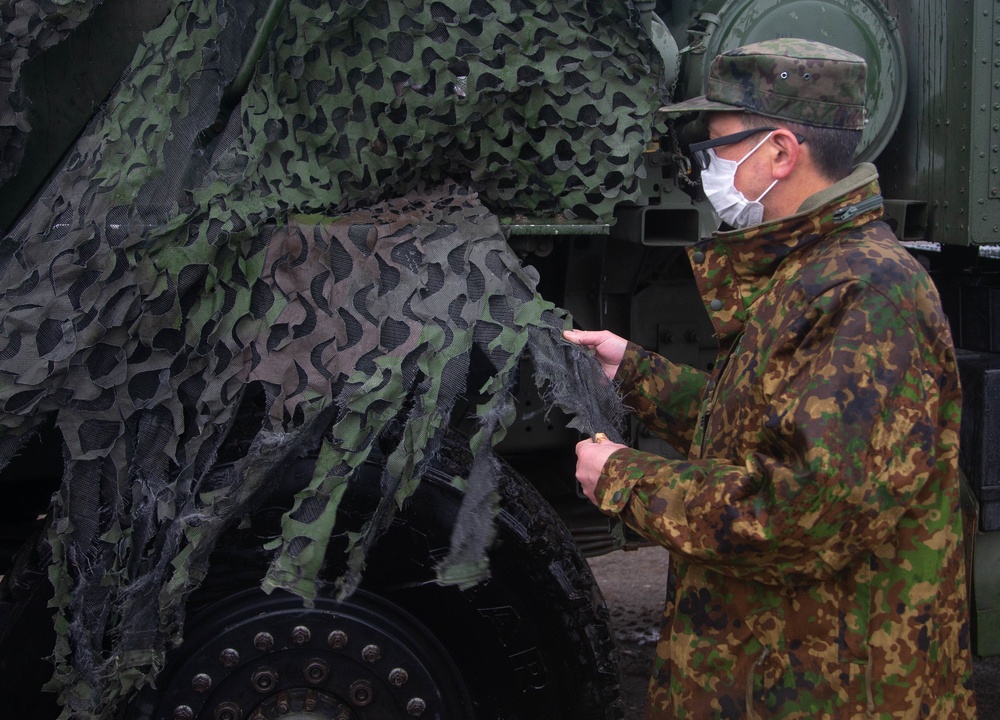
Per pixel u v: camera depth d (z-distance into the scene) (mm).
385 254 1607
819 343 1337
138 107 1693
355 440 1496
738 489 1310
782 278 1441
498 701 1846
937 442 1413
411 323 1555
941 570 1403
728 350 1544
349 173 1702
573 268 2221
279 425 1527
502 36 1669
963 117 2248
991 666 3451
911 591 1378
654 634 3637
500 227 1707
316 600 1748
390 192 1782
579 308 2270
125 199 1594
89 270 1552
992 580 2336
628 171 1743
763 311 1442
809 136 1457
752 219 1531
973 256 2607
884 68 2295
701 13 2180
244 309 1569
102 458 1538
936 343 1354
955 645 1449
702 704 1454
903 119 2428
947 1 2273
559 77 1695
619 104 1741
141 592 1537
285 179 1650
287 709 1776
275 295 1585
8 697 1694
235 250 1581
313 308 1583
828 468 1240
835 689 1373
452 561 1494
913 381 1306
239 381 1550
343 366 1546
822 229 1421
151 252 1550
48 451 1935
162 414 1558
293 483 1681
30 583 1674
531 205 1799
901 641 1369
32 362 1506
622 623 3736
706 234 2084
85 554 1539
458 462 1771
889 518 1285
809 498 1253
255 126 1620
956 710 1455
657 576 4234
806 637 1386
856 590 1369
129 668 1536
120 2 1967
